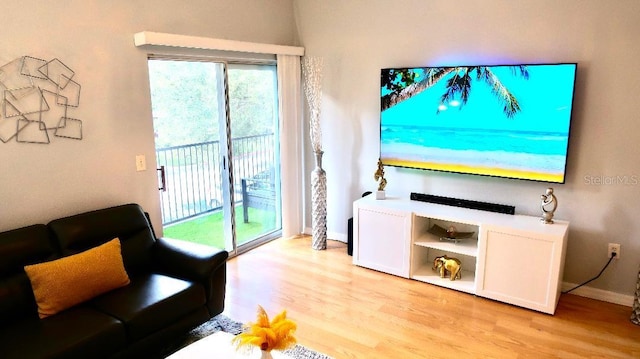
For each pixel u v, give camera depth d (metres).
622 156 2.99
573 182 3.19
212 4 3.62
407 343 2.69
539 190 3.31
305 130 4.58
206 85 3.88
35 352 1.97
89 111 2.91
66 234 2.63
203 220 5.35
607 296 3.20
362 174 4.23
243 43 3.67
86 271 2.43
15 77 2.55
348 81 4.14
